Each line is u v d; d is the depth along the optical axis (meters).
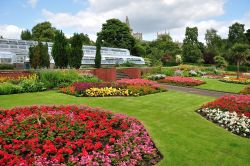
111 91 17.17
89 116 9.68
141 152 7.20
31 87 17.42
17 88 16.69
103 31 62.97
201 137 8.71
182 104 14.55
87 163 6.24
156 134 8.80
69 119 9.16
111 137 8.00
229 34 83.00
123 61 42.56
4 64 24.52
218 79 32.12
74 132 7.98
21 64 28.00
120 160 6.60
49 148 6.79
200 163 6.73
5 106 12.52
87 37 62.84
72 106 11.29
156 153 7.42
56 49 24.36
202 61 61.75
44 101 14.20
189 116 11.66
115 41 62.56
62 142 7.38
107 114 10.27
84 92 16.73
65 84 19.20
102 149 7.17
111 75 25.50
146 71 33.62
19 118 9.15
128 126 9.23
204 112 12.43
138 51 64.88
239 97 14.70
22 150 6.70
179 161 6.81
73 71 21.64
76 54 25.59
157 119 10.93
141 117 11.21
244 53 34.09
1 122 8.95
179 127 9.80
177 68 39.81
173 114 11.95
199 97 17.20
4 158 6.07
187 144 7.99
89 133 7.98
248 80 29.58
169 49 71.81
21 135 7.66
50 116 9.23
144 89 18.36
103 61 38.75
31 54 24.12
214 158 7.05
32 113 10.10
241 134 9.34
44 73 19.30
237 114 11.34
